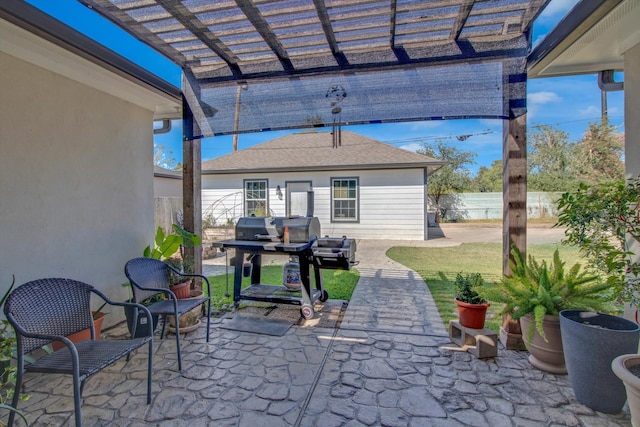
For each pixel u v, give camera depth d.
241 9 2.22
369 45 2.85
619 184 2.03
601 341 1.96
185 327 3.29
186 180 3.63
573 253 7.52
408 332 3.30
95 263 3.33
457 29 2.58
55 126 2.94
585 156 16.25
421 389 2.29
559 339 2.40
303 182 11.22
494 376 2.45
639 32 2.30
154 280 2.96
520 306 2.46
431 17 2.37
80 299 2.22
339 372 2.53
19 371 1.79
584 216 2.06
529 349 2.56
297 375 2.49
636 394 1.59
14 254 2.63
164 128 4.50
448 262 6.89
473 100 2.79
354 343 3.05
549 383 2.34
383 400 2.16
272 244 3.57
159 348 2.96
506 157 2.90
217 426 1.92
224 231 10.24
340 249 3.59
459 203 17.61
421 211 10.51
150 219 4.05
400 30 2.58
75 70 2.89
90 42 2.35
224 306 4.12
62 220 3.01
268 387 2.32
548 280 2.53
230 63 3.18
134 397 2.21
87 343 2.11
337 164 10.64
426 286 5.06
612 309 2.30
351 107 3.02
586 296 2.40
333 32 2.58
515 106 2.75
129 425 1.93
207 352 2.88
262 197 11.48
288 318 3.72
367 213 10.84
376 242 10.11
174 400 2.18
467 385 2.33
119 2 2.10
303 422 1.95
